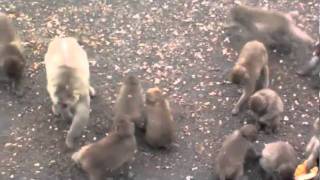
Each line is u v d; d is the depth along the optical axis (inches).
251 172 296.2
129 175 293.9
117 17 354.9
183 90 324.5
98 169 284.7
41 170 295.3
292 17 347.6
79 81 293.7
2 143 303.4
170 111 305.4
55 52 301.1
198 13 358.9
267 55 323.9
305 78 331.0
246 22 341.4
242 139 287.9
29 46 339.6
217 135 308.5
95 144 285.4
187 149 303.3
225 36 347.6
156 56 338.0
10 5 358.3
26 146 302.8
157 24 352.8
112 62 334.3
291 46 340.2
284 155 288.0
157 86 325.1
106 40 343.9
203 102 320.2
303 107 319.9
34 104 317.1
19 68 314.2
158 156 300.4
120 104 298.4
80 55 301.7
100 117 312.8
